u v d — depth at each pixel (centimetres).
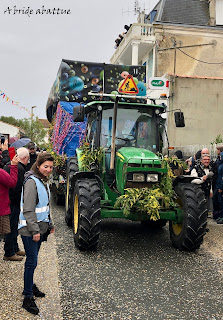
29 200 331
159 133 607
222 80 1270
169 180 531
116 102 561
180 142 1251
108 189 559
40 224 343
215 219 790
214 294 384
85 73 976
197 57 1819
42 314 324
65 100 965
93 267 457
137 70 1020
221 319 329
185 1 1914
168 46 1803
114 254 514
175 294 382
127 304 354
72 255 502
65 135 857
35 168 351
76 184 548
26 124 3988
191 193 530
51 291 375
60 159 850
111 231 658
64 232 633
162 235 640
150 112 614
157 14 2016
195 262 489
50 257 485
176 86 1255
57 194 903
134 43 1803
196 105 1263
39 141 3106
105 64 995
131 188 511
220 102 1271
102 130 597
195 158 777
